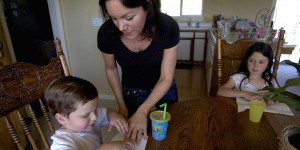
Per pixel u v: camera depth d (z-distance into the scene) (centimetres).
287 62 65
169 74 98
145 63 103
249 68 132
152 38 89
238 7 421
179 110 97
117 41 95
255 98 104
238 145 71
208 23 443
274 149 69
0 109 74
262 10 412
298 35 473
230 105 102
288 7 458
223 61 149
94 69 264
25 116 196
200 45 440
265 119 88
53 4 235
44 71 91
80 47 256
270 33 253
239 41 144
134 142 74
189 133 79
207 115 92
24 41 242
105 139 184
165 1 456
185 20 457
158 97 93
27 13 240
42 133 93
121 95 111
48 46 251
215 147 70
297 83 52
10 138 146
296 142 56
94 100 75
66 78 79
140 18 71
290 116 91
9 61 155
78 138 79
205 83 339
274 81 135
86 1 232
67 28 249
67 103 71
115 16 68
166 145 72
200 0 440
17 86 79
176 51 99
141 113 86
